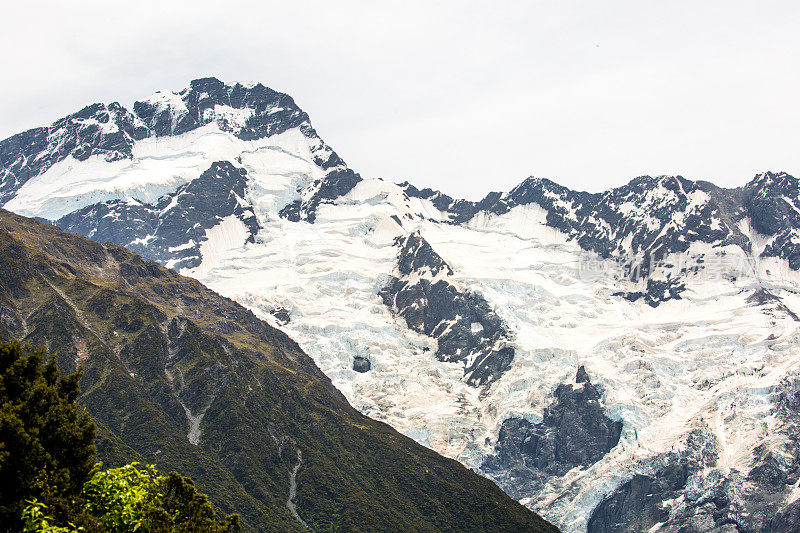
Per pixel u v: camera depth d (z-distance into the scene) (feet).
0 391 422.41
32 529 383.86
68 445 429.79
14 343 436.35
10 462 404.98
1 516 398.01
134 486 431.02
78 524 399.24
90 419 444.96
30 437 410.72
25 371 438.81
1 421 404.98
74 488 422.82
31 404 428.97
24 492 405.59
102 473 431.43
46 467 416.46
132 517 419.13
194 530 443.32
